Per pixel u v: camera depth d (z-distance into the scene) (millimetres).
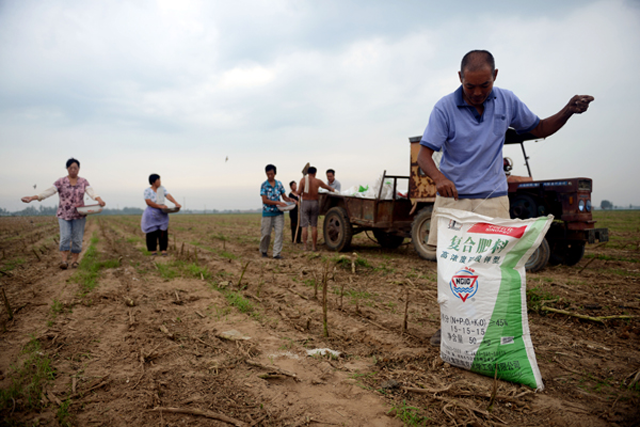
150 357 2732
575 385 2258
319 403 2107
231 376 2449
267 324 3537
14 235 16484
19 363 2588
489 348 2266
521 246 2254
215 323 3555
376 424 1904
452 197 2652
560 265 6848
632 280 5426
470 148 2514
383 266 6402
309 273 6004
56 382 2324
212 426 1889
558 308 3928
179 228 21344
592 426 1824
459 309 2365
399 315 3801
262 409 2047
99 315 3795
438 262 2521
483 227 2395
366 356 2777
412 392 2209
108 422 1906
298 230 11062
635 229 16828
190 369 2559
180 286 5117
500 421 1902
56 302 4117
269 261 7430
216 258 7949
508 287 2260
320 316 3779
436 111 2549
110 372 2494
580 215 6023
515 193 6820
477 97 2338
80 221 6660
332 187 9391
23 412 1966
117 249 9727
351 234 8680
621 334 3148
